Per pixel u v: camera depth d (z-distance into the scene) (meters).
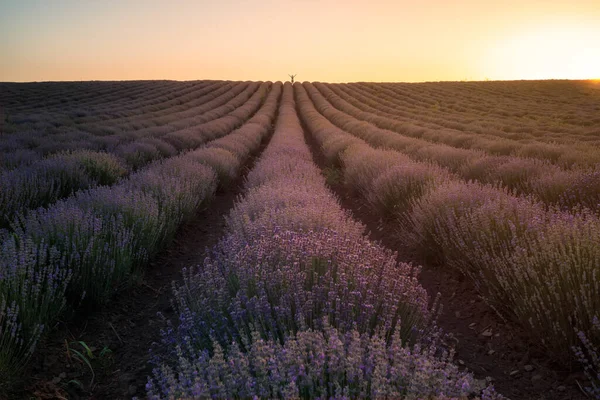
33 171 7.15
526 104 39.91
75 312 3.74
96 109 32.19
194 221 7.38
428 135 18.58
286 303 2.61
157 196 6.40
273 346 2.07
